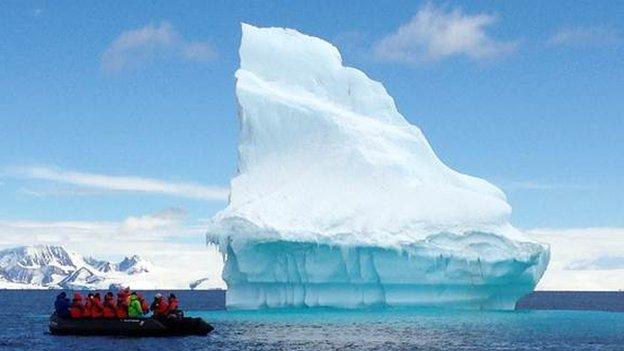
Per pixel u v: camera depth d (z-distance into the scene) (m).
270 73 75.56
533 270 67.50
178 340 46.75
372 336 49.81
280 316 63.22
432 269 65.62
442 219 66.31
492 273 65.44
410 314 64.75
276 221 64.31
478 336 50.28
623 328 56.19
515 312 68.69
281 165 70.38
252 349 43.41
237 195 68.88
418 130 76.94
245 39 75.94
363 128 72.69
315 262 65.19
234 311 68.06
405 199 68.00
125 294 49.03
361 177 69.25
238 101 71.62
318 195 67.81
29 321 73.94
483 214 67.06
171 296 49.59
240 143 71.88
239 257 64.94
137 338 47.47
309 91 75.69
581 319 63.03
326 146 70.75
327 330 53.03
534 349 44.62
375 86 78.00
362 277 65.56
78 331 48.69
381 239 64.50
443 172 74.94
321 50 77.75
